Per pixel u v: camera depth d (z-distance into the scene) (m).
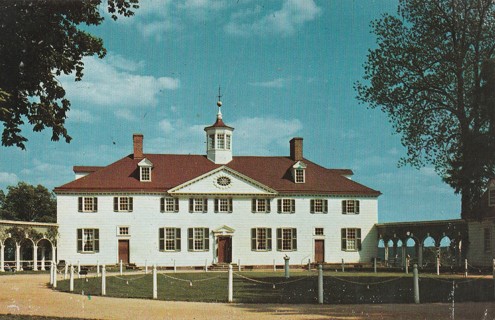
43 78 23.78
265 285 36.75
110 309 23.73
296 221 68.06
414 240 62.75
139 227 65.50
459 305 25.86
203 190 66.81
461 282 34.44
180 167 69.56
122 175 67.25
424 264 61.12
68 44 24.11
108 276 42.81
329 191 68.81
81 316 21.25
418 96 49.75
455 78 48.28
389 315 22.00
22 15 22.03
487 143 40.19
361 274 45.91
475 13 47.19
